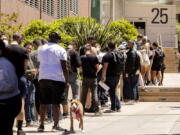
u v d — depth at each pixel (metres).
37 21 26.33
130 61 21.33
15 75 8.70
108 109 19.52
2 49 8.80
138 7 53.69
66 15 37.75
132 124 14.98
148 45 26.27
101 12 45.19
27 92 14.36
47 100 13.27
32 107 14.66
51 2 33.53
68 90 16.66
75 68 16.62
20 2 26.38
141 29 54.03
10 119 8.68
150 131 13.24
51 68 13.20
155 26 53.91
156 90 24.16
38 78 14.75
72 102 13.06
